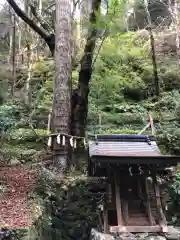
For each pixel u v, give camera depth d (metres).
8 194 4.87
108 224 4.79
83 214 5.21
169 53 11.89
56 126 6.44
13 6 6.64
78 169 6.32
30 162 6.89
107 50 8.31
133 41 12.38
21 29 12.47
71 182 5.50
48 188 5.23
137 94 10.65
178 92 10.21
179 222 5.04
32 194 4.86
